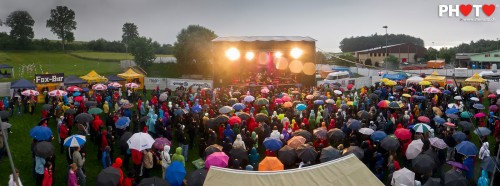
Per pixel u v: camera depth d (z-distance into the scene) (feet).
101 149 69.36
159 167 66.33
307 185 36.63
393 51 370.53
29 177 63.57
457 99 102.68
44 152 54.13
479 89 129.70
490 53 295.89
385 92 123.44
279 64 183.52
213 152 56.13
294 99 113.19
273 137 66.18
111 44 467.11
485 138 69.00
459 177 44.88
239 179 37.42
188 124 85.92
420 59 373.61
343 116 82.89
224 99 110.01
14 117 102.94
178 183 46.06
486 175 49.19
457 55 309.01
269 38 179.52
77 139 56.54
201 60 247.91
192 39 248.11
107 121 82.02
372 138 64.44
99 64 329.93
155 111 99.71
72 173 50.34
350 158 40.86
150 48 252.42
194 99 111.75
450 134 68.74
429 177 48.34
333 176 37.99
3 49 385.29
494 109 91.40
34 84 123.85
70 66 311.47
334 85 144.87
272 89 143.33
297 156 57.31
